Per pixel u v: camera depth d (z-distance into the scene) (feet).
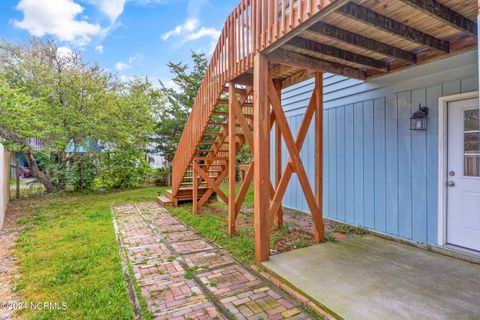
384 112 13.03
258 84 9.86
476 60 9.61
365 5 7.29
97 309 6.99
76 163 28.58
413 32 8.62
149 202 23.45
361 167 14.30
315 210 11.89
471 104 10.00
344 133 15.34
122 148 31.12
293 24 7.86
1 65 24.29
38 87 24.38
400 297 7.25
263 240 9.80
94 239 12.79
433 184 11.07
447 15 7.51
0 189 14.79
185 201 22.82
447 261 9.71
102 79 30.89
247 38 10.71
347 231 13.82
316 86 12.23
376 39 9.37
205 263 10.07
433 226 11.06
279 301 7.42
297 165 11.23
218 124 15.93
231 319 6.62
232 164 13.24
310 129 17.66
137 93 33.32
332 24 8.32
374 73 12.85
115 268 9.52
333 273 8.75
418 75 11.45
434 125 10.98
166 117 38.86
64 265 9.75
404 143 12.17
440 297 7.24
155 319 6.64
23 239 12.79
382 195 13.19
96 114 26.94
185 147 19.13
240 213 18.42
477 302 6.97
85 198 25.44
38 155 26.84
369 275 8.61
